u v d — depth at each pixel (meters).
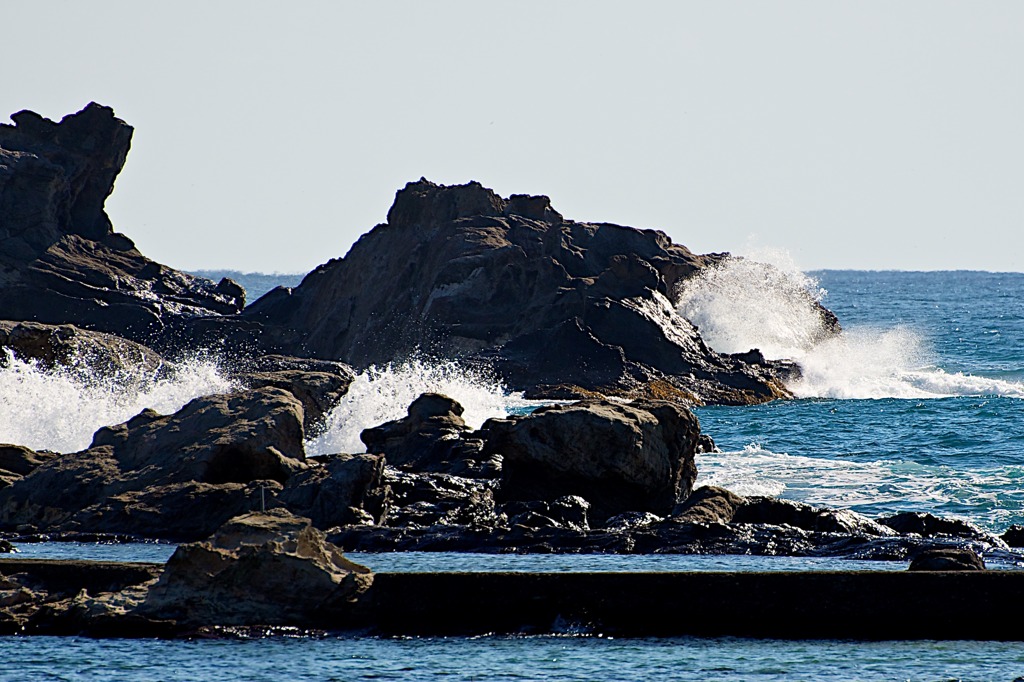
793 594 63.03
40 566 68.44
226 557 65.19
